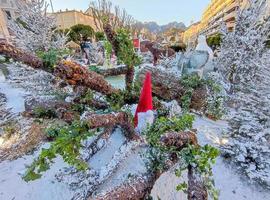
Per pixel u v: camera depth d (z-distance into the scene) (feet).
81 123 6.88
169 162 6.38
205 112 15.57
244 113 11.58
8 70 22.27
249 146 10.46
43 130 12.35
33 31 17.69
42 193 8.52
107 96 10.56
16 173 9.75
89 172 9.00
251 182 9.39
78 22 107.24
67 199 8.17
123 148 9.89
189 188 5.47
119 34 11.17
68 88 14.90
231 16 89.35
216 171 10.06
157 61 32.45
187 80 15.65
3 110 16.10
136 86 12.53
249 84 13.29
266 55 13.52
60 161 10.38
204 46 21.52
